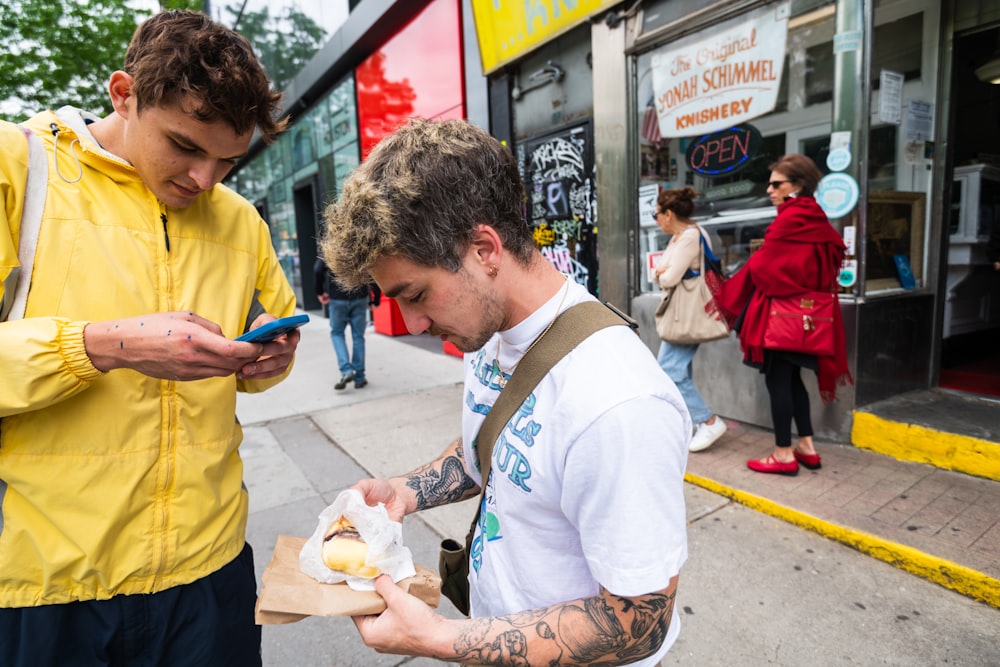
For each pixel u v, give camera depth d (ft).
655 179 14.42
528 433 2.69
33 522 3.34
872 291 11.11
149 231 3.59
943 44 11.52
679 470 2.49
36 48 29.25
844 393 10.94
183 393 3.64
